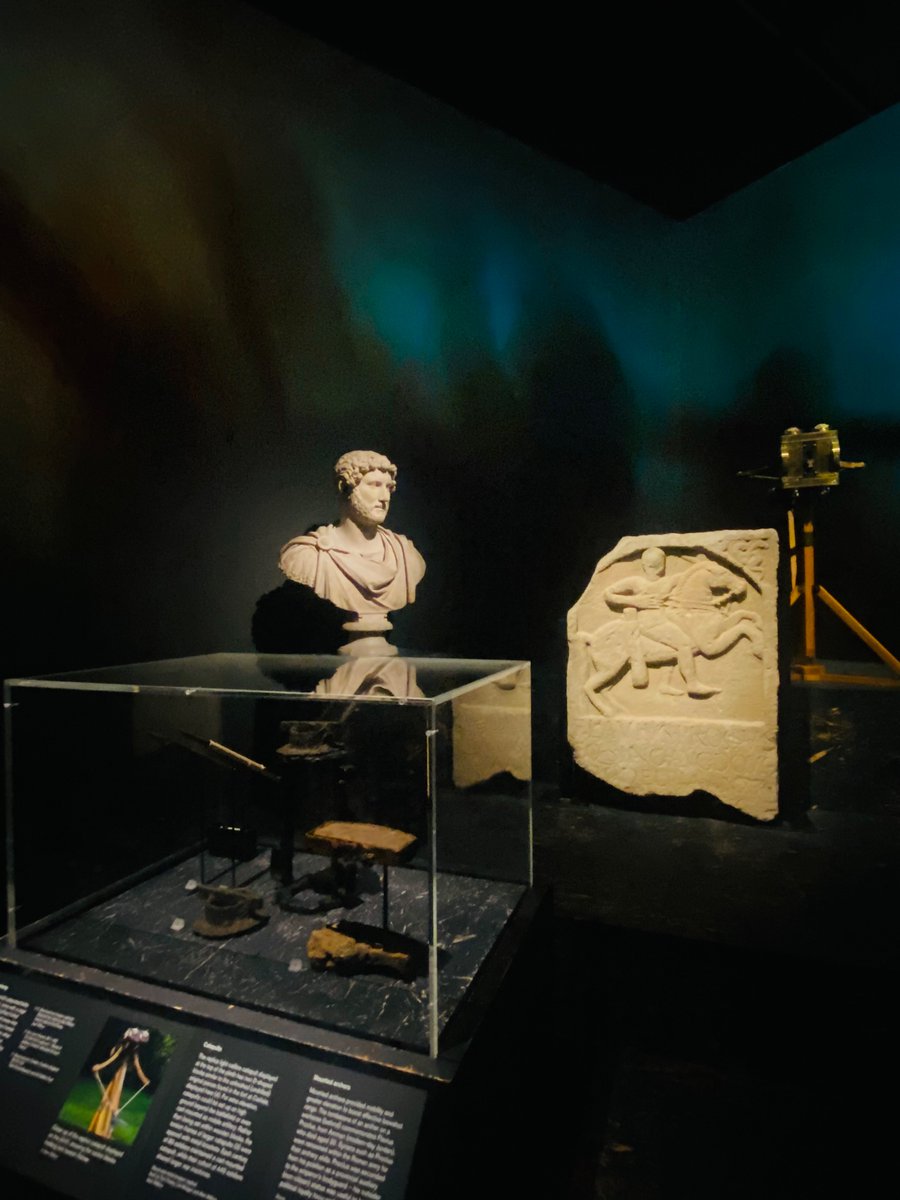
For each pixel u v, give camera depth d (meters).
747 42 3.21
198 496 3.88
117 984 2.15
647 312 4.95
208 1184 1.78
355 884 2.65
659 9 3.07
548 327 4.84
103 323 3.43
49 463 3.25
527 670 3.18
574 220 4.75
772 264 4.73
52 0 3.11
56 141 3.24
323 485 4.43
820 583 4.94
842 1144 2.21
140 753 3.02
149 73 3.49
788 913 2.96
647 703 4.02
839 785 3.96
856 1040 2.61
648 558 4.02
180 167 3.69
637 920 2.93
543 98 3.72
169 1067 1.96
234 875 2.83
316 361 4.33
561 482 4.93
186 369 3.81
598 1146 2.24
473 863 2.97
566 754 4.39
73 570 3.37
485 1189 2.01
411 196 4.43
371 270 4.43
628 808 4.11
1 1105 2.04
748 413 4.95
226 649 4.05
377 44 3.62
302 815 3.06
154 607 3.71
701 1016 2.79
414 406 4.66
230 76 3.72
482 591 4.79
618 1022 2.84
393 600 3.88
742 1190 2.08
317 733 2.68
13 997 2.22
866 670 4.48
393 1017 1.98
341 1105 1.79
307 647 4.27
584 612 4.15
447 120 4.35
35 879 2.78
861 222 4.46
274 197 4.07
